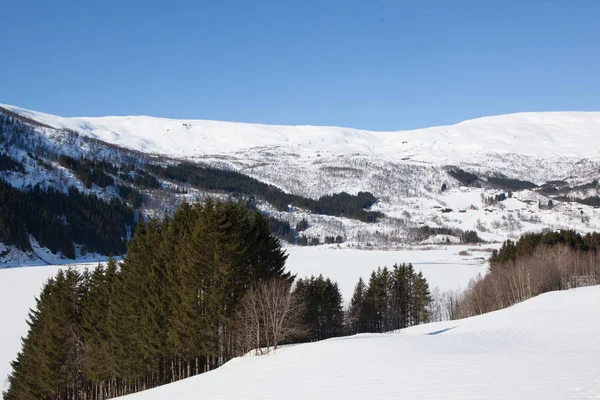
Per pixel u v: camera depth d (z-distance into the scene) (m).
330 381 23.20
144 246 55.44
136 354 49.25
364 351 32.06
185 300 44.88
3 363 75.12
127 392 57.38
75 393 62.44
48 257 181.25
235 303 46.97
